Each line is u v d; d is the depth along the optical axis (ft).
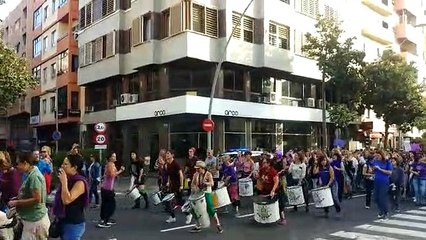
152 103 86.58
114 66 99.60
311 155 56.18
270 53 92.12
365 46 140.15
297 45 100.94
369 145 112.57
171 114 81.92
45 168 42.75
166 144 87.51
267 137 95.61
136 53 91.97
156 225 39.37
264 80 96.73
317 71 106.01
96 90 114.93
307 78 106.11
